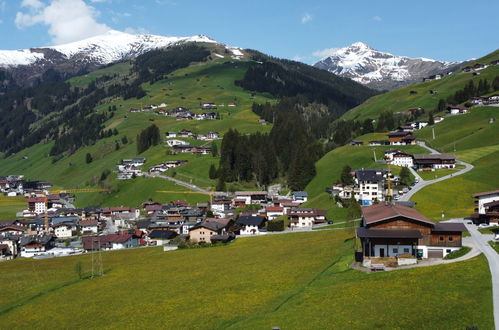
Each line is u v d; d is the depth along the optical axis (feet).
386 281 196.75
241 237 431.02
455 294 167.43
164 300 227.40
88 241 482.69
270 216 561.43
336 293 192.85
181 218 608.60
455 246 233.76
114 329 194.49
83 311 229.04
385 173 562.66
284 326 164.25
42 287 301.22
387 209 270.26
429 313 154.51
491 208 323.16
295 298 196.65
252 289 225.76
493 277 180.14
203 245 402.93
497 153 590.96
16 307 257.14
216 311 198.18
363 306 171.42
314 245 327.88
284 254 309.83
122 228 635.25
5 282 326.65
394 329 147.33
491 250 225.76
